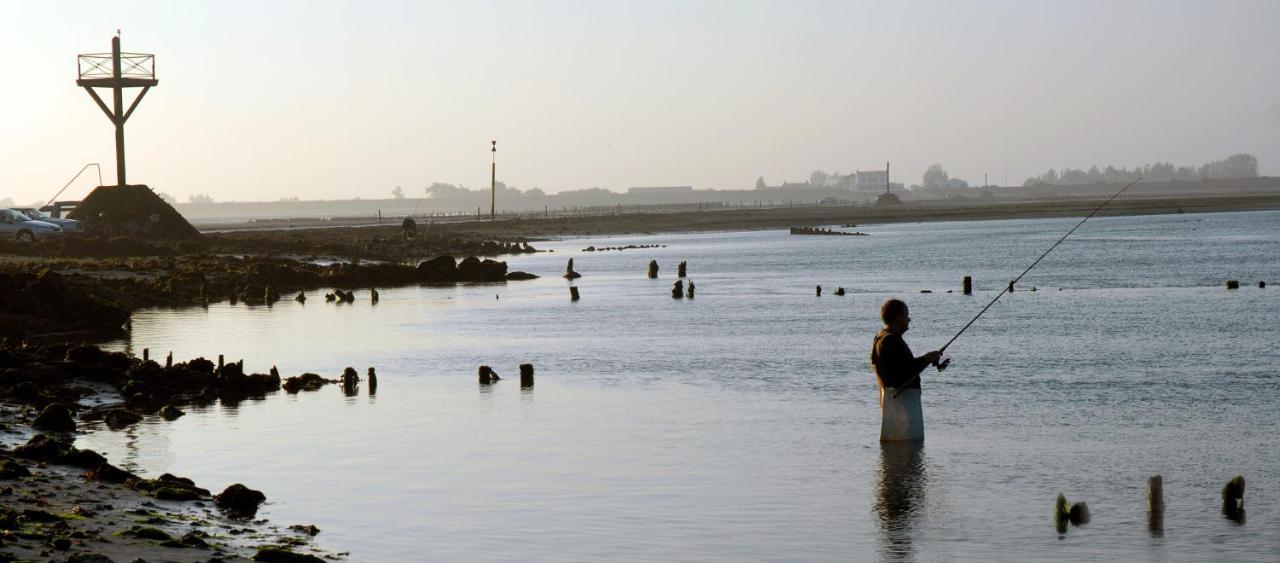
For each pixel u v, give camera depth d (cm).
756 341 2894
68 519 1097
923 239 9938
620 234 12600
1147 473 1420
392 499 1302
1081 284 4806
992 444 1586
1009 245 8500
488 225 14100
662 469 1452
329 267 5594
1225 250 7138
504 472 1437
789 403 1945
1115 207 17250
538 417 1828
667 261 7312
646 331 3189
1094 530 1179
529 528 1184
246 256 6047
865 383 2164
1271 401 1922
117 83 6862
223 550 1045
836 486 1361
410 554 1093
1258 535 1155
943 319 3462
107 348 2761
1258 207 16312
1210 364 2362
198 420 1798
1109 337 2873
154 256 5859
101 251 5741
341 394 2077
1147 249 7500
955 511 1251
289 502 1283
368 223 16588
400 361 2566
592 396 2041
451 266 5550
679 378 2256
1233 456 1506
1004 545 1130
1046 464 1464
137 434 1677
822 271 6044
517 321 3528
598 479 1399
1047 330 3069
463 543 1130
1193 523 1201
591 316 3681
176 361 2534
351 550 1103
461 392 2098
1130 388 2069
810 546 1128
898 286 4931
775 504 1281
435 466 1471
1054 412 1834
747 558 1086
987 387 2095
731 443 1608
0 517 1053
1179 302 3850
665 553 1103
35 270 4247
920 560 1084
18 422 1691
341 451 1562
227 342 2931
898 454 1528
